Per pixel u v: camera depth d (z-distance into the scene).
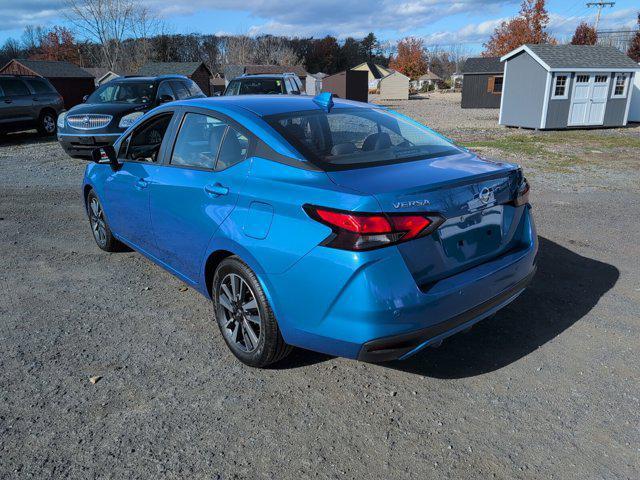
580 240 5.66
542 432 2.67
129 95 11.77
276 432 2.70
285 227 2.79
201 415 2.83
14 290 4.49
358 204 2.51
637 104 21.55
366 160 3.05
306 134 3.21
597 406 2.86
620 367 3.22
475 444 2.59
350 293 2.55
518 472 2.41
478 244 2.97
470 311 2.84
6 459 2.50
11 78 15.23
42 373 3.21
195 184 3.47
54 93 16.78
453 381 3.12
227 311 3.41
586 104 18.64
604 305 4.05
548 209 7.04
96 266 5.05
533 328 3.71
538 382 3.09
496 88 33.62
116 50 43.03
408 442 2.62
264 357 3.12
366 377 3.17
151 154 4.36
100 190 4.92
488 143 14.76
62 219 6.76
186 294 4.37
